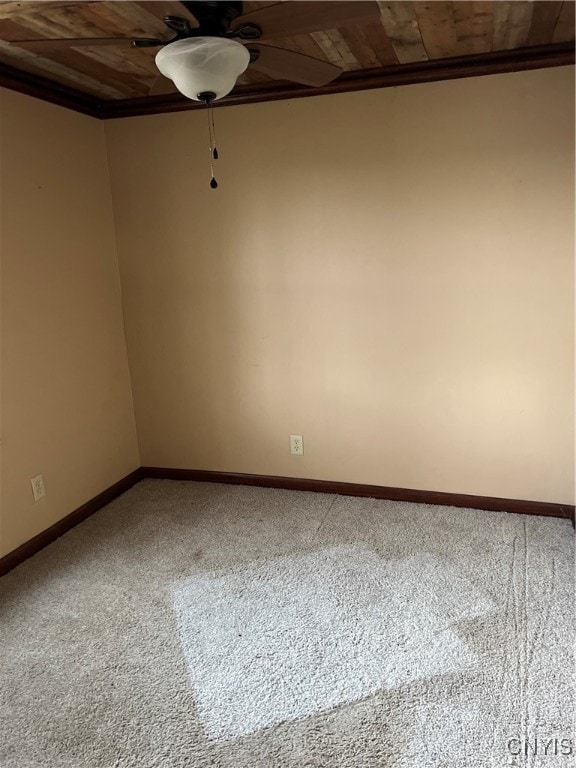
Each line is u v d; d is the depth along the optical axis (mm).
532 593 2316
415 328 2961
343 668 1979
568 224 2635
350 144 2863
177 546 2816
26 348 2732
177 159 3156
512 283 2764
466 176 2727
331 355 3141
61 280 2953
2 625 2266
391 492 3199
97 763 1656
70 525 3033
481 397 2930
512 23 2168
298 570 2566
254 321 3234
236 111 3004
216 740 1716
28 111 2697
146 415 3592
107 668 2025
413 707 1800
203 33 1601
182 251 3270
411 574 2490
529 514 2963
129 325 3473
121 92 2938
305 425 3289
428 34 2266
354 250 2973
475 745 1656
